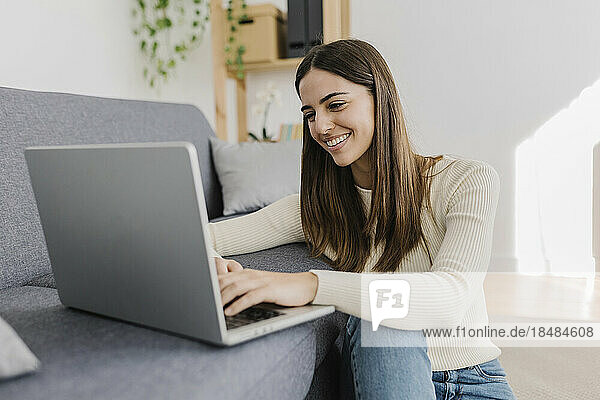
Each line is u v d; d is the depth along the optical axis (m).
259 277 0.89
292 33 2.98
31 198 1.44
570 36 2.71
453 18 2.86
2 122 1.41
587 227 2.81
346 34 2.92
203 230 0.66
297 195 1.43
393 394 0.86
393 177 1.14
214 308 0.69
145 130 2.01
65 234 0.84
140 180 0.69
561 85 2.75
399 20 2.94
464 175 1.11
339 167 1.25
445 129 2.94
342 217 1.25
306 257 1.33
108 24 2.87
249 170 2.20
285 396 0.81
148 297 0.77
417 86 2.95
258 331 0.75
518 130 2.83
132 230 0.73
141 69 3.13
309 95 1.10
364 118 1.09
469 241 1.01
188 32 3.35
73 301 0.91
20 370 0.64
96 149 0.73
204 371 0.67
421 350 0.91
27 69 2.36
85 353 0.72
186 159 0.64
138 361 0.69
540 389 1.66
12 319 0.88
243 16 2.99
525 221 2.89
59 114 1.63
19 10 2.31
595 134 2.73
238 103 3.29
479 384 1.11
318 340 0.98
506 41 2.80
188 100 3.42
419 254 1.17
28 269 1.40
